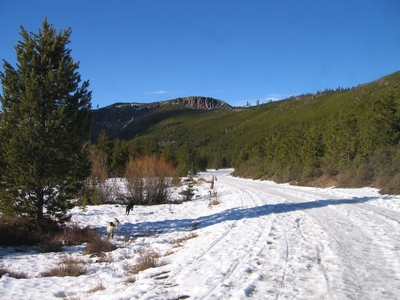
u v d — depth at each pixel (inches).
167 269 273.9
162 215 704.4
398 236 314.8
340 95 5989.2
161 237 474.9
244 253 295.1
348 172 990.4
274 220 469.1
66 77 489.1
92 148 1005.8
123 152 1920.5
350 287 192.2
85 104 510.9
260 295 188.7
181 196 1115.3
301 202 662.5
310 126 1628.9
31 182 457.4
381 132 916.0
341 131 1147.3
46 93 474.3
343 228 370.3
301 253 278.8
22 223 462.9
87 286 251.3
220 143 5890.8
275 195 864.3
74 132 491.8
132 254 378.6
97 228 565.9
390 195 665.0
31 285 257.4
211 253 311.7
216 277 230.8
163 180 964.0
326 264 241.8
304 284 202.8
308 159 1348.4
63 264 328.5
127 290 222.4
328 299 176.2
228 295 193.2
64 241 450.9
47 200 488.7
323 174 1221.7
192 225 564.1
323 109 5275.6
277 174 1664.6
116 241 458.6
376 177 848.9
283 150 1689.2
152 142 2277.3
